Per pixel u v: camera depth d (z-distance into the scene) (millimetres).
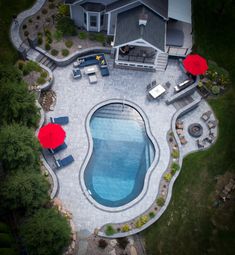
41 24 48625
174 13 45594
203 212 40094
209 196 41125
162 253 37375
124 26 44188
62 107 44750
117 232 37625
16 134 34938
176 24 50312
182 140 44125
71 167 41125
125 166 42281
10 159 34188
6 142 34375
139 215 38844
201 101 47469
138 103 45719
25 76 45188
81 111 44656
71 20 48344
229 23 51156
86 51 47594
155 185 40562
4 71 39438
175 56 48531
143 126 44781
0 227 32812
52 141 38406
